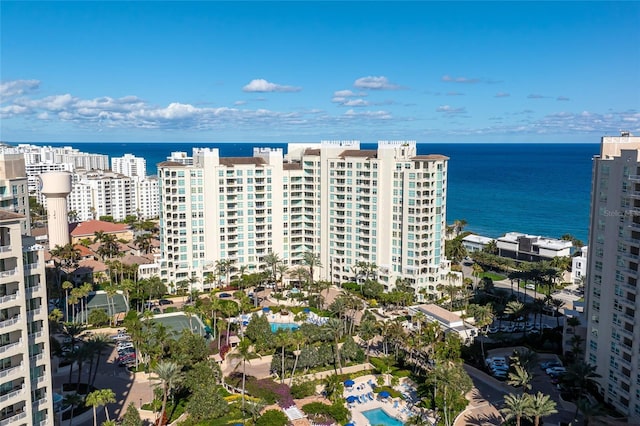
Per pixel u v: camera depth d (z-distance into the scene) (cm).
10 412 7956
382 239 19550
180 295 19600
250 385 12038
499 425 10700
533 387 12356
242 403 11025
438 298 19238
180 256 19962
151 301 18675
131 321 14138
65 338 14950
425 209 18675
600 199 11194
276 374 12912
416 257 18800
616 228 10700
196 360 12656
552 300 17125
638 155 10056
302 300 18788
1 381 7725
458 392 11125
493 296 18500
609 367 10975
